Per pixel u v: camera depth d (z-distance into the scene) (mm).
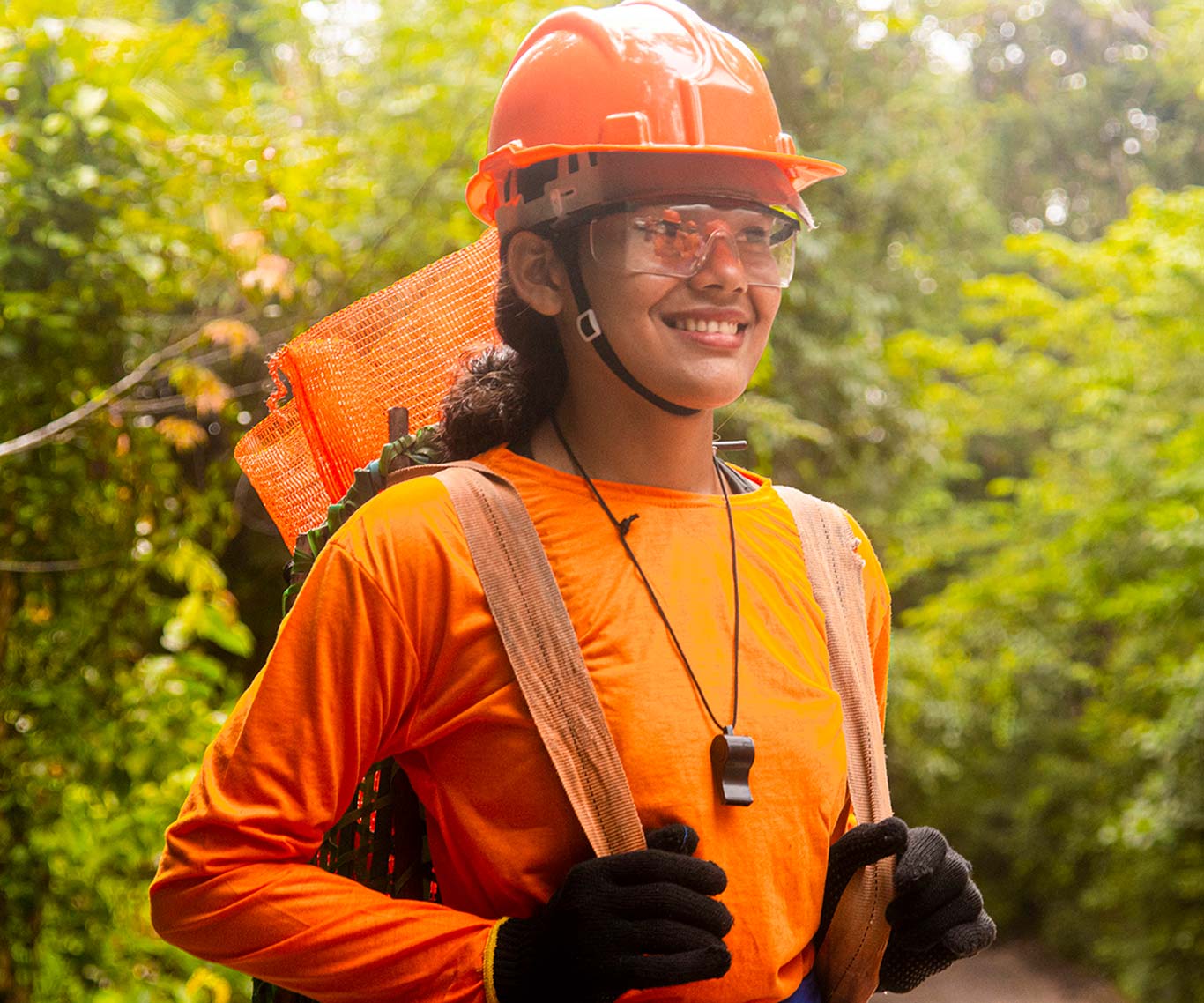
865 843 1206
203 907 1109
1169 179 15477
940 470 8750
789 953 1160
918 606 11352
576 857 1128
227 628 3842
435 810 1184
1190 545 6992
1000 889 10531
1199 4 10344
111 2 4180
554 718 1118
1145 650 7957
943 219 8672
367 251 4137
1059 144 15797
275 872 1109
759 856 1141
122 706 3594
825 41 7715
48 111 3473
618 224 1182
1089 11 14547
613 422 1235
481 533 1158
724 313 1193
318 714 1128
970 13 11656
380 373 1461
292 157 3838
